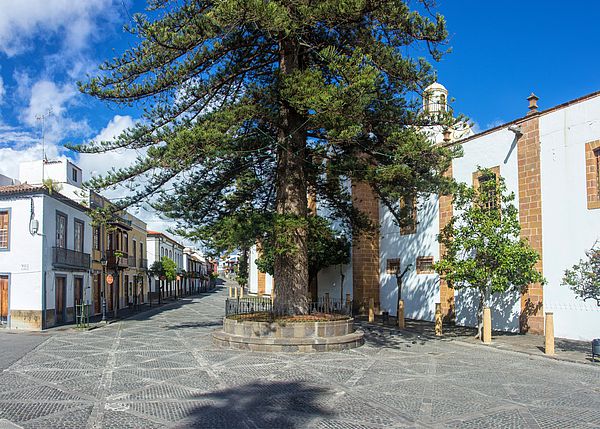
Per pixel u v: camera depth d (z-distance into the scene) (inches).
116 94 559.2
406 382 385.4
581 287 526.0
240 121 545.6
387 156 559.8
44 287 854.5
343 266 1106.1
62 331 802.2
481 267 591.8
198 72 580.1
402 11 499.8
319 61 595.2
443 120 528.1
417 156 498.9
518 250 564.7
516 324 680.4
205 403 318.0
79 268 1008.2
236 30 543.2
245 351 531.2
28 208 864.3
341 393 347.3
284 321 548.1
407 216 642.8
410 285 922.1
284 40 563.5
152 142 577.0
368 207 1038.4
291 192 599.8
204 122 539.8
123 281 1417.3
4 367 451.8
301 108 506.6
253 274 2182.6
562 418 289.6
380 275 1031.0
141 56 557.0
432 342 617.6
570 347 550.9
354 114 472.4
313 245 970.1
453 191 549.6
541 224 648.4
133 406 310.5
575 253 606.2
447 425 275.4
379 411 302.0
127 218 1437.0
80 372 424.2
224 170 640.4
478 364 466.3
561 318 621.3
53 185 960.3
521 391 356.5
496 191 597.6
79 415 290.2
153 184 622.8
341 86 462.0
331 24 520.4
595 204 586.6
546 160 645.3
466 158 770.8
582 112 606.2
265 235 553.9
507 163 700.7
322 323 548.7
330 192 740.7
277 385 370.9
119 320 1013.2
